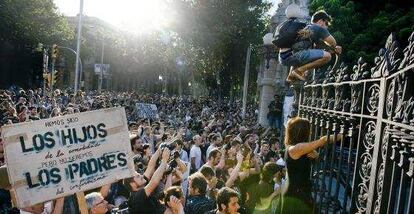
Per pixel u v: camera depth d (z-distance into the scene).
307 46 5.81
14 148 4.47
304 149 3.99
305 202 4.04
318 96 5.29
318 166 4.98
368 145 3.32
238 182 7.79
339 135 4.12
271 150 10.20
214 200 5.97
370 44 17.14
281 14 22.45
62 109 23.23
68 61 70.69
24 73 61.78
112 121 4.86
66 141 4.67
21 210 4.75
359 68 3.62
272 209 6.71
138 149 7.84
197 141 10.39
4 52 57.22
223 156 7.98
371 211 3.06
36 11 51.56
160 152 6.08
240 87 59.12
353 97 3.67
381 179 2.93
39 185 4.54
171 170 6.26
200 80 61.03
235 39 44.25
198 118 25.53
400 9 18.00
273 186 7.41
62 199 4.79
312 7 18.73
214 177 6.52
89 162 4.75
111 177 4.82
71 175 4.66
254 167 8.26
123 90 90.38
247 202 7.14
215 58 46.28
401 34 15.70
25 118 13.73
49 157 4.59
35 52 59.16
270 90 22.92
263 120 23.02
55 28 55.34
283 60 6.03
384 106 2.99
